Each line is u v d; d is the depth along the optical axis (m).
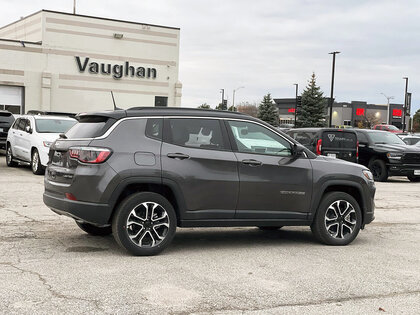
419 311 4.38
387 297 4.76
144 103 38.62
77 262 5.63
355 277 5.43
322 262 6.08
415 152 17.77
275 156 6.79
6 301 4.26
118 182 5.87
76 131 6.38
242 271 5.53
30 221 8.02
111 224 6.05
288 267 5.79
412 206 11.62
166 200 6.11
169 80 39.34
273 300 4.55
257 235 7.74
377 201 12.35
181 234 7.62
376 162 18.23
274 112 77.62
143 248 6.01
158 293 4.63
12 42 33.53
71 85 35.78
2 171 15.70
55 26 34.94
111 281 4.95
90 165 5.86
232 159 6.47
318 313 4.26
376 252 6.75
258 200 6.61
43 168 14.65
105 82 37.00
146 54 38.31
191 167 6.23
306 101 66.62
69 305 4.21
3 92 33.69
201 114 6.51
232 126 6.64
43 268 5.33
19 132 16.42
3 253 5.93
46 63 34.78
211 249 6.61
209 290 4.79
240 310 4.26
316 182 6.94
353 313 4.29
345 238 7.16
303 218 6.93
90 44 36.19
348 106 109.31
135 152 6.01
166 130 6.27
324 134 16.62
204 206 6.32
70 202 5.88
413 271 5.76
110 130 6.04
